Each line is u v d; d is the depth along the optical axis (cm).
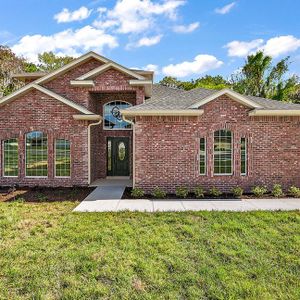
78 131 1429
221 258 585
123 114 1234
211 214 900
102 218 866
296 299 443
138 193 1197
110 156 1778
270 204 1059
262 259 579
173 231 746
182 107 1254
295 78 3559
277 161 1275
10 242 668
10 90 3331
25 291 467
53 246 643
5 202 1088
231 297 442
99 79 1534
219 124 1258
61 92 1598
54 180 1430
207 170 1260
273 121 1270
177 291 465
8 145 1439
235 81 3872
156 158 1260
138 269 535
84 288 471
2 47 3366
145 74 1792
